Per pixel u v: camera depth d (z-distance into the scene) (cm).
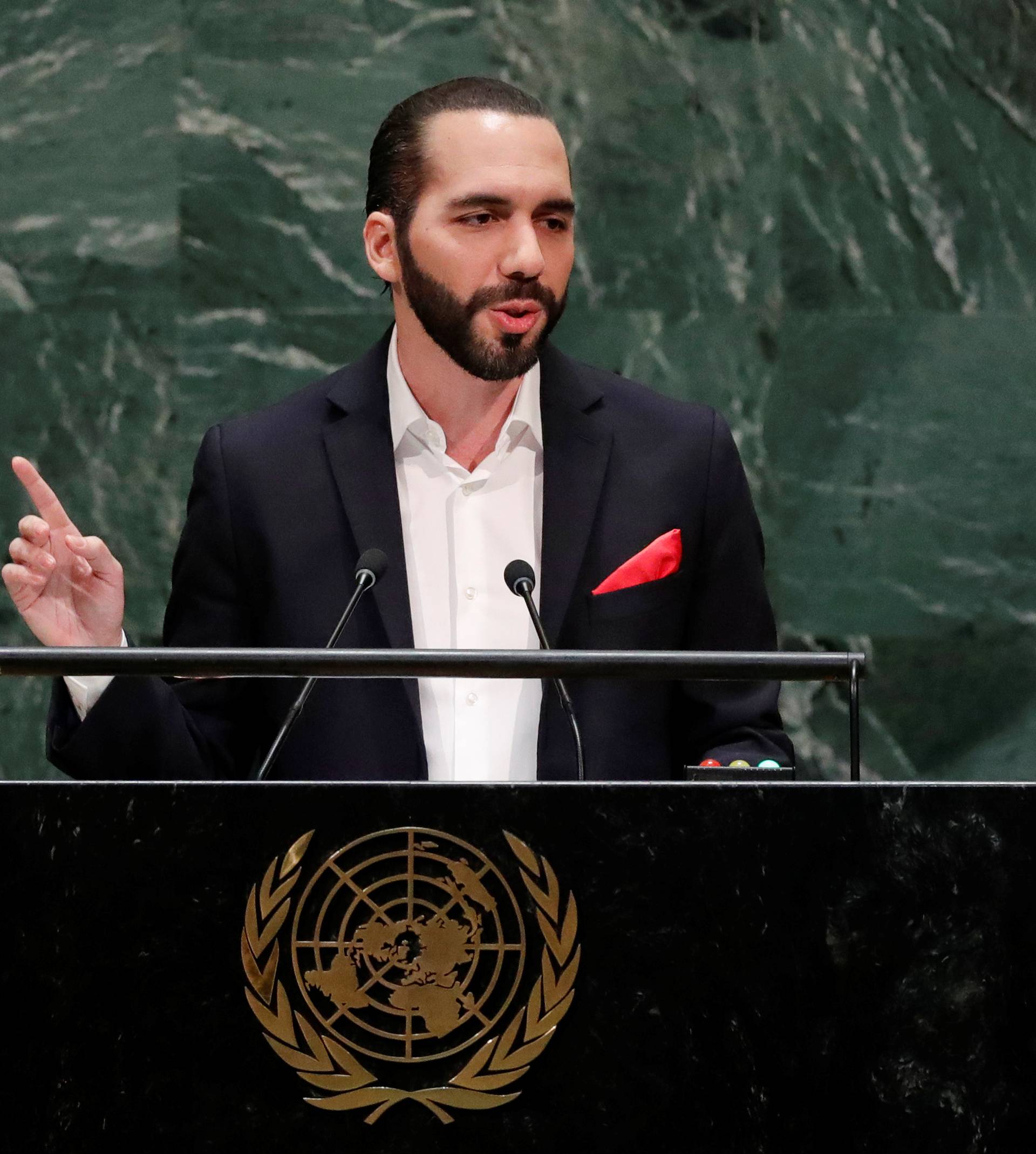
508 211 866
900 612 1697
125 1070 583
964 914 594
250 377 1684
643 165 1695
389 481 938
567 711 791
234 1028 583
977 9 1702
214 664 634
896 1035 590
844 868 595
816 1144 586
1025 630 1692
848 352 1698
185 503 1678
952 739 1689
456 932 589
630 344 1695
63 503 1675
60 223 1684
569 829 594
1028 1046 589
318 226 1684
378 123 1686
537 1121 586
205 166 1683
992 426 1700
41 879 589
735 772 726
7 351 1678
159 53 1688
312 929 588
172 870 589
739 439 1698
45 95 1681
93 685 830
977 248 1702
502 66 1686
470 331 873
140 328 1684
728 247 1697
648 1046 589
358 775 888
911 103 1702
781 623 1694
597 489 941
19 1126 581
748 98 1698
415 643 927
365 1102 582
